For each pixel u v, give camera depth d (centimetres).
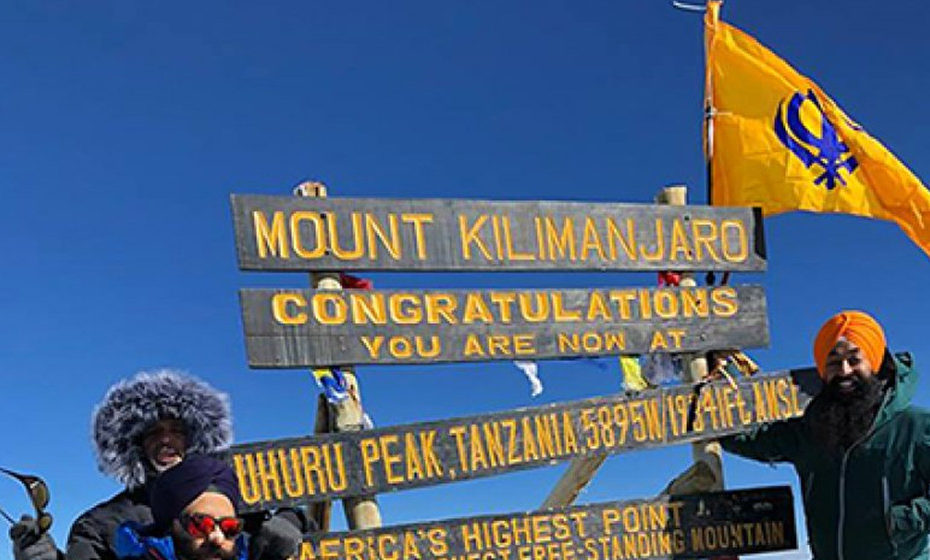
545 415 470
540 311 481
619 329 498
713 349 520
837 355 419
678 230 526
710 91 605
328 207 448
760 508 507
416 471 439
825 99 596
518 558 450
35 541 312
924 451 407
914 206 580
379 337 445
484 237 477
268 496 411
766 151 589
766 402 521
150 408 335
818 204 580
